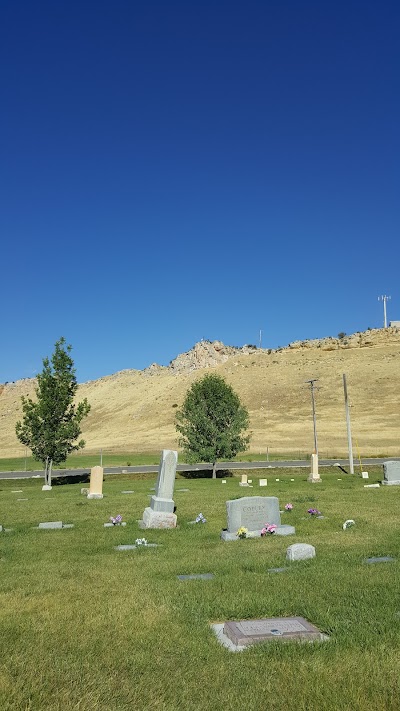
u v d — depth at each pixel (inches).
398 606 257.9
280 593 283.4
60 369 1364.4
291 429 3250.5
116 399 5506.9
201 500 806.5
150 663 199.0
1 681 179.8
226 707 165.6
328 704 164.6
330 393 4089.6
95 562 395.5
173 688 179.0
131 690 176.2
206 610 259.6
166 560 394.0
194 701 170.1
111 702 168.7
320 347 5713.6
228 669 192.5
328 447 2544.3
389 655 197.8
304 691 172.9
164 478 600.7
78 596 292.4
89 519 637.9
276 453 2368.4
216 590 294.8
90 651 209.9
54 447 1310.3
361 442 2691.9
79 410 1354.6
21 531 554.9
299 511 646.5
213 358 6092.5
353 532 492.4
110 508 741.9
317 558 375.9
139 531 542.0
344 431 3075.8
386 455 2110.0
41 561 402.6
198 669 193.5
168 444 3216.0
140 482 1320.1
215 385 1621.6
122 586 313.0
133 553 431.5
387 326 5816.9
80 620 248.7
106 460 2246.6
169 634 229.3
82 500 873.5
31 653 207.8
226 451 1526.8
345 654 200.5
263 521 514.9
